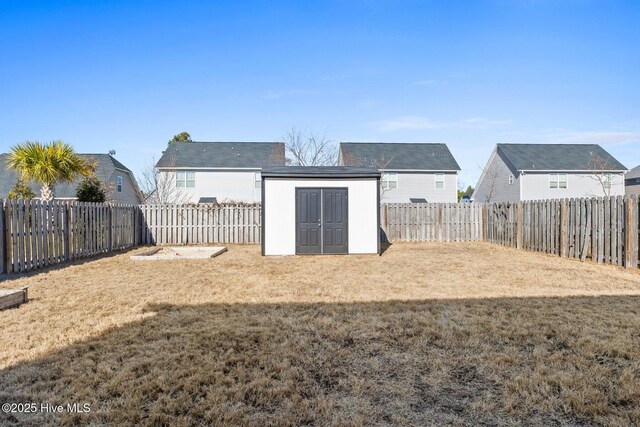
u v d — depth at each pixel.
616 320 4.15
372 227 10.48
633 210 7.46
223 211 13.73
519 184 25.11
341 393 2.63
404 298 5.21
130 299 5.16
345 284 6.21
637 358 3.16
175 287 5.97
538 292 5.57
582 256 8.84
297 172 10.33
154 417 2.29
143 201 27.02
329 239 10.41
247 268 7.91
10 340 3.53
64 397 2.53
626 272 7.22
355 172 10.40
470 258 9.46
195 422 2.26
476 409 2.43
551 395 2.58
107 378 2.80
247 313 4.48
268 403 2.49
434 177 25.28
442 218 14.19
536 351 3.30
